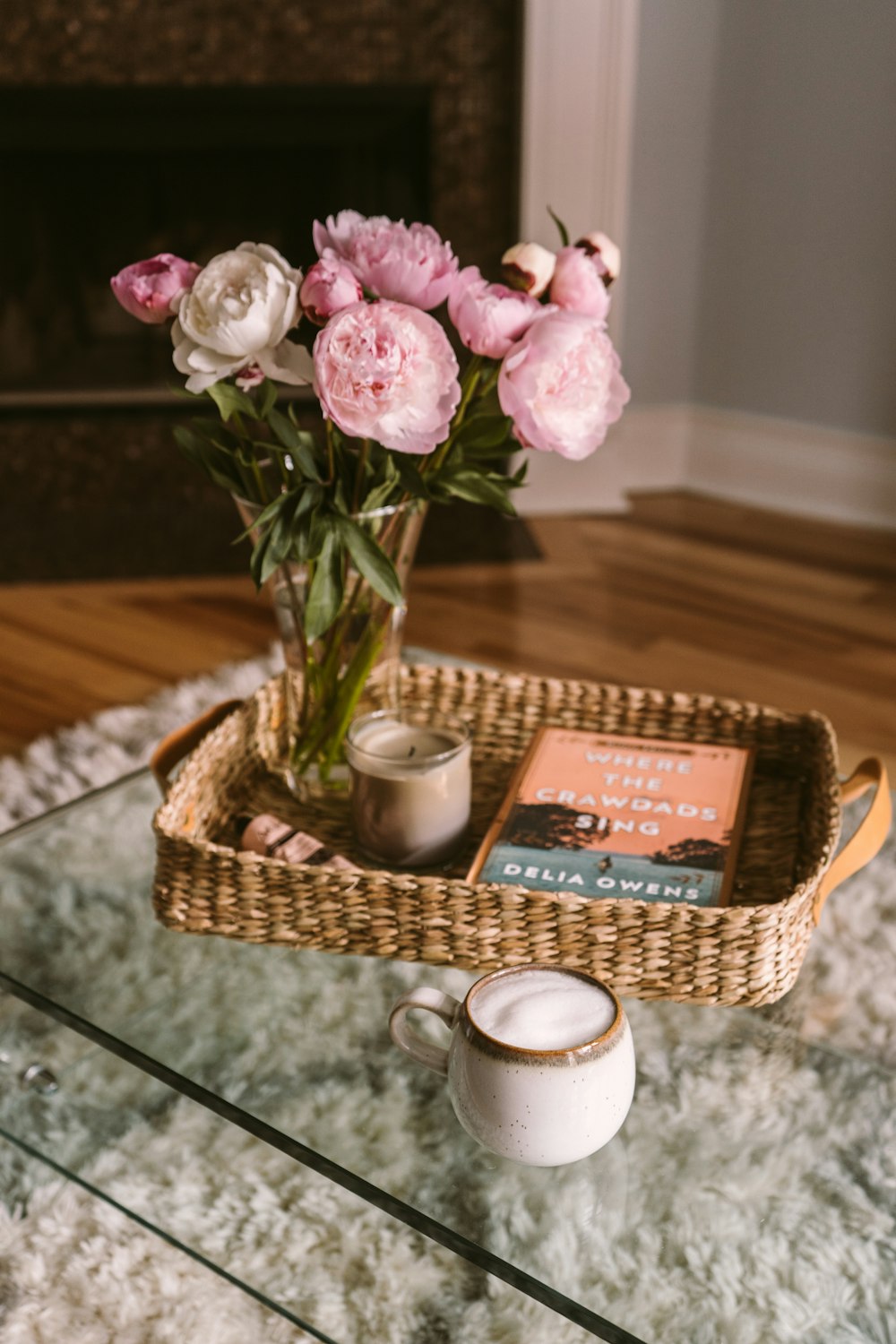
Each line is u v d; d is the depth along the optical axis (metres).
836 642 2.35
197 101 2.72
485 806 1.13
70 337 3.06
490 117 2.79
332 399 0.84
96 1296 1.02
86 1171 0.98
